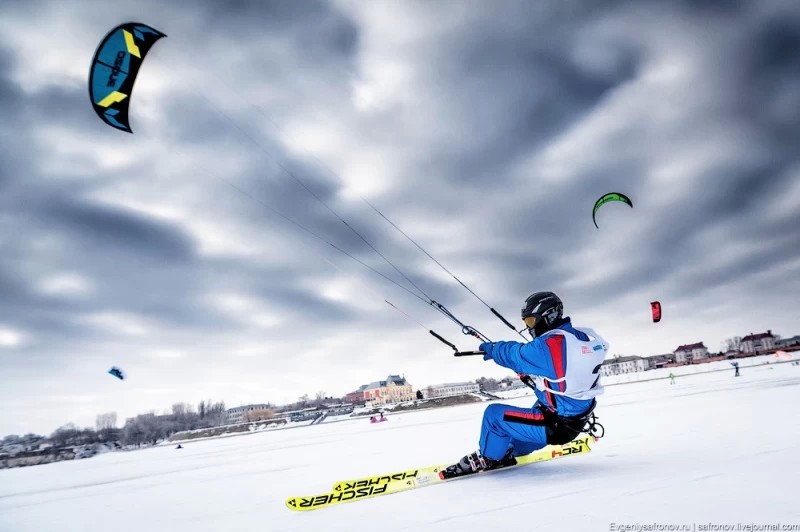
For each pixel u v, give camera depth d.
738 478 2.68
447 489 3.24
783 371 32.75
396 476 3.65
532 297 3.57
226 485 6.88
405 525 2.43
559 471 3.47
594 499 2.51
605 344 3.46
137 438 126.25
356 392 165.38
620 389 39.22
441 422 24.30
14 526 5.29
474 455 3.73
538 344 3.34
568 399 3.33
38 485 14.44
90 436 123.31
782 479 2.56
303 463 9.27
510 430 3.56
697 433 5.18
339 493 3.49
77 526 4.79
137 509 5.55
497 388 149.88
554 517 2.25
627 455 3.96
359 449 11.46
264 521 3.25
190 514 4.37
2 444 117.25
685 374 70.38
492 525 2.23
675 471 3.05
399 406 120.50
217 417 149.88
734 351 125.62
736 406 8.73
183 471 11.98
